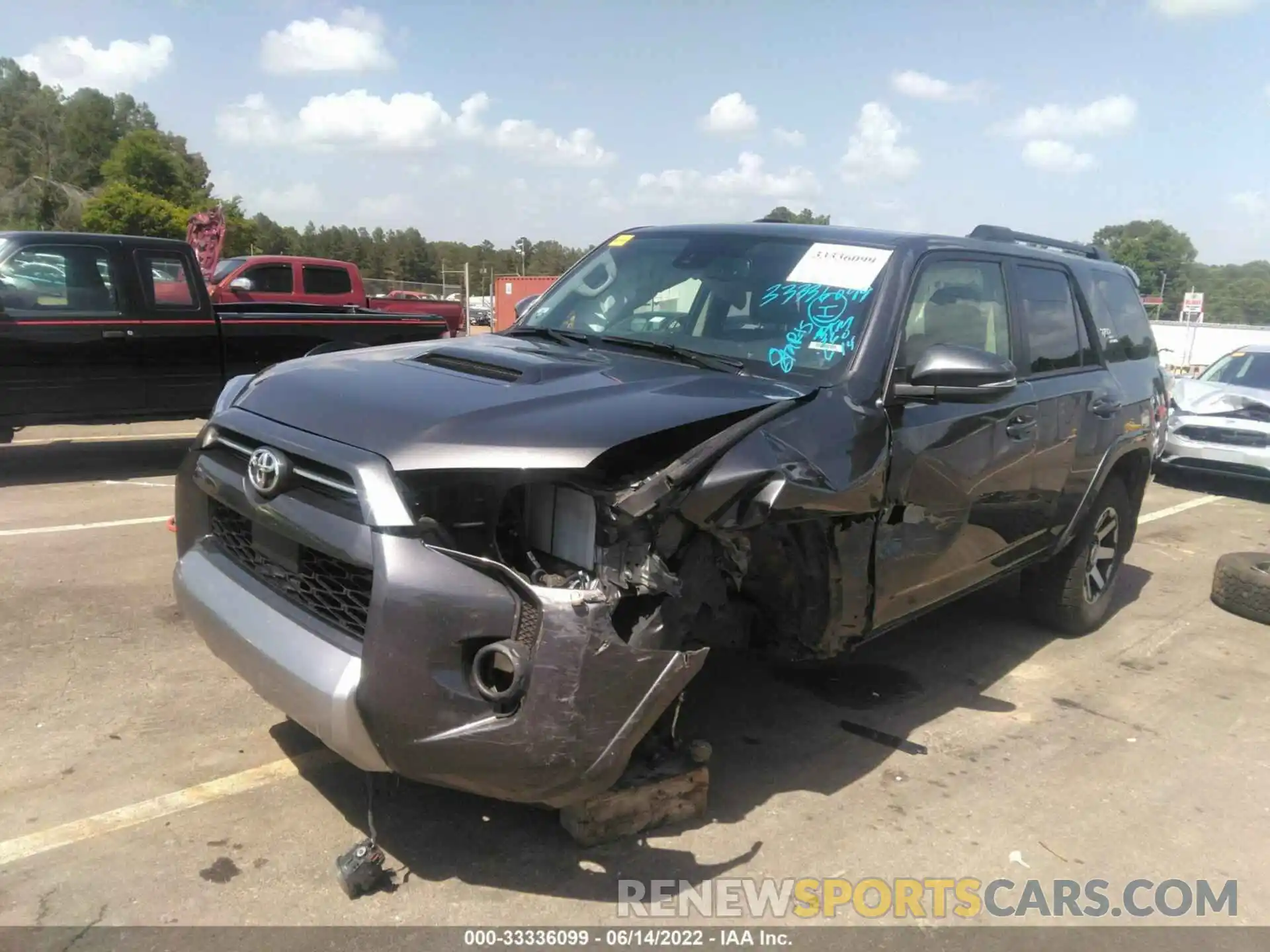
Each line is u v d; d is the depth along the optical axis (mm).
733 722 4070
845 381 3379
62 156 104438
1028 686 4660
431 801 3258
